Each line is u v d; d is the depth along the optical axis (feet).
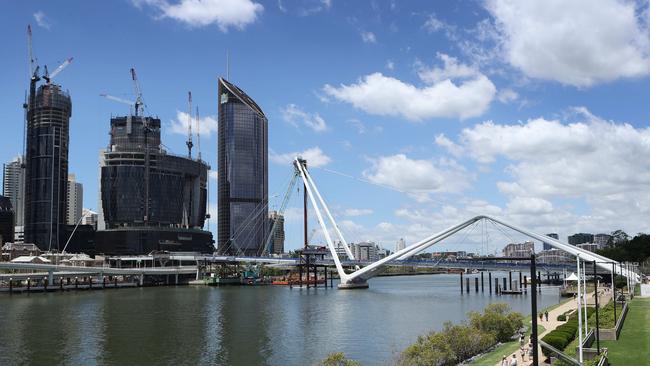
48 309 630.74
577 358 255.29
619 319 360.48
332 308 615.16
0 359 346.95
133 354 359.05
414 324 470.39
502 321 336.49
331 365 238.27
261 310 605.73
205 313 583.17
